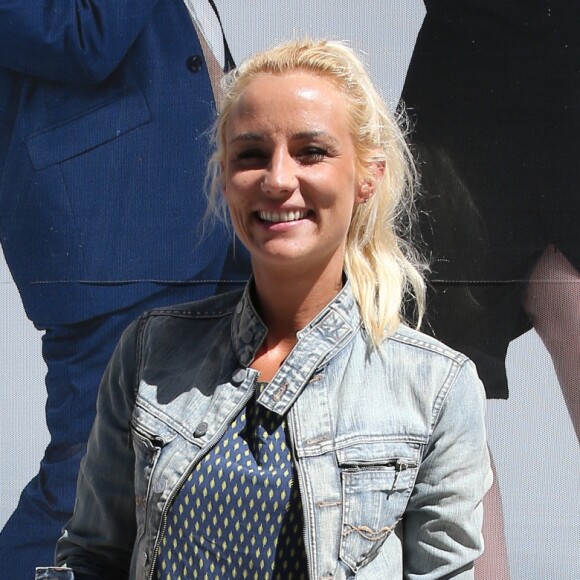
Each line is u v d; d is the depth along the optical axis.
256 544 1.78
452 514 1.85
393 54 2.82
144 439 1.92
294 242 1.83
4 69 2.85
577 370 2.80
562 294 2.81
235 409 1.87
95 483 2.10
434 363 1.90
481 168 2.82
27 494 2.88
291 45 1.95
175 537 1.82
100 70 2.85
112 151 2.86
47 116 2.86
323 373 1.90
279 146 1.82
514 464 2.82
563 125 2.79
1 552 2.88
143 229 2.87
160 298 2.88
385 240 2.04
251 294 2.00
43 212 2.87
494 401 2.83
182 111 2.85
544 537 2.82
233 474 1.81
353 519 1.79
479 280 2.82
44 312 2.87
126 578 2.16
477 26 2.81
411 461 1.84
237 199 1.86
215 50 2.85
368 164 1.96
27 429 2.88
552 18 2.78
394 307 1.96
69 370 2.88
